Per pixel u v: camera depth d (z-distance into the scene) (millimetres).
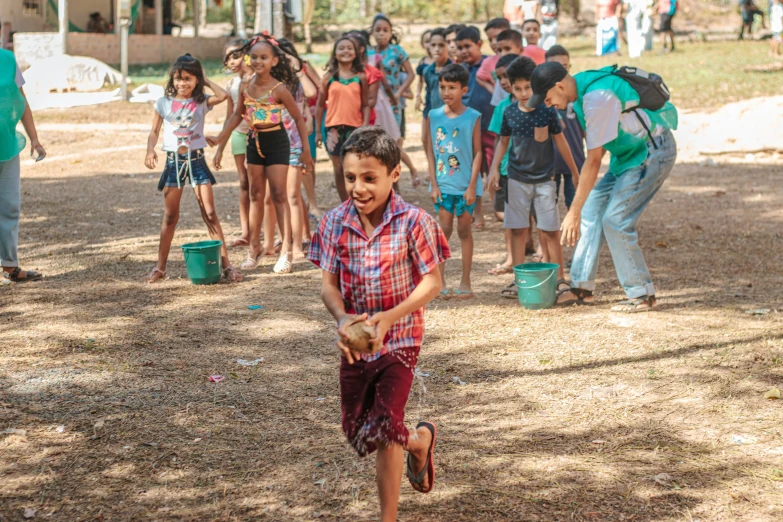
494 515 3494
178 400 4637
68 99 21828
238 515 3486
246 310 6348
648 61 24172
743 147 13797
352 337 2979
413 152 14453
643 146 6125
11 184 6961
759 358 5234
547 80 5898
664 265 7727
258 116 7113
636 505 3557
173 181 6992
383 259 3232
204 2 41719
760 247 8281
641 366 5168
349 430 3277
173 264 7770
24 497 3605
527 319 6156
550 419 4434
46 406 4523
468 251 6680
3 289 6906
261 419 4410
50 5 28906
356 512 3514
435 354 5434
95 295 6719
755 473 3816
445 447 4113
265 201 8039
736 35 33438
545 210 6789
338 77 8586
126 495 3639
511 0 23766
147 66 28297
